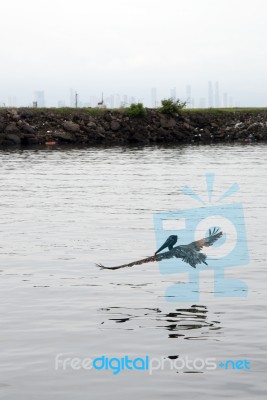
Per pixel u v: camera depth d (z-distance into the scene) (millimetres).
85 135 82562
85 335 11961
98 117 85188
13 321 12766
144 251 19141
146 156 61594
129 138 85125
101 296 14469
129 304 13852
